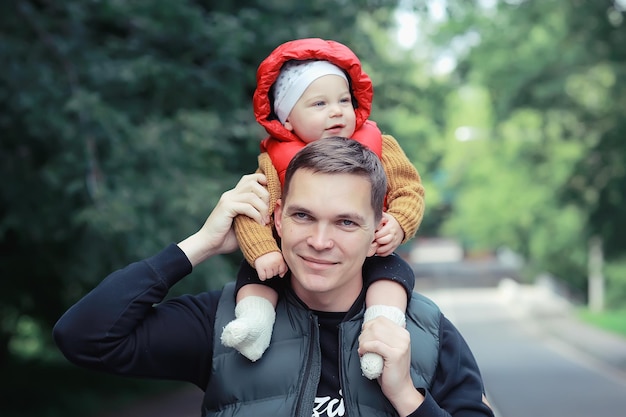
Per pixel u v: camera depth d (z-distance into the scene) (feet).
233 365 8.11
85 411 42.37
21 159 26.11
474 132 109.50
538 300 138.51
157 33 26.81
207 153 25.90
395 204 8.54
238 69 27.07
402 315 8.07
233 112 27.61
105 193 22.67
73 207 25.18
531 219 126.93
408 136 37.19
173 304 8.54
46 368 52.26
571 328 95.30
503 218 151.43
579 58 72.84
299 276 7.63
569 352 72.59
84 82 25.84
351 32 30.01
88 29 28.07
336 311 8.23
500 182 148.97
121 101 27.04
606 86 73.77
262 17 27.12
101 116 23.50
